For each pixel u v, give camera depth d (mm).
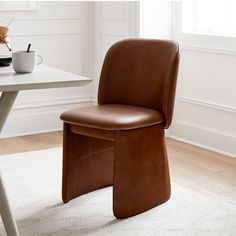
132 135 4344
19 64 3957
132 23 6062
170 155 5621
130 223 4324
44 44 6328
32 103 6320
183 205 4566
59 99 6473
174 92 4523
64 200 4605
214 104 5699
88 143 4664
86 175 4715
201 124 5891
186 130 6031
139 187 4422
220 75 5641
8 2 6098
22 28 6184
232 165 5371
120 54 4754
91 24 6570
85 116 4395
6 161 5449
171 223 4316
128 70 4715
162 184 4566
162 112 4531
